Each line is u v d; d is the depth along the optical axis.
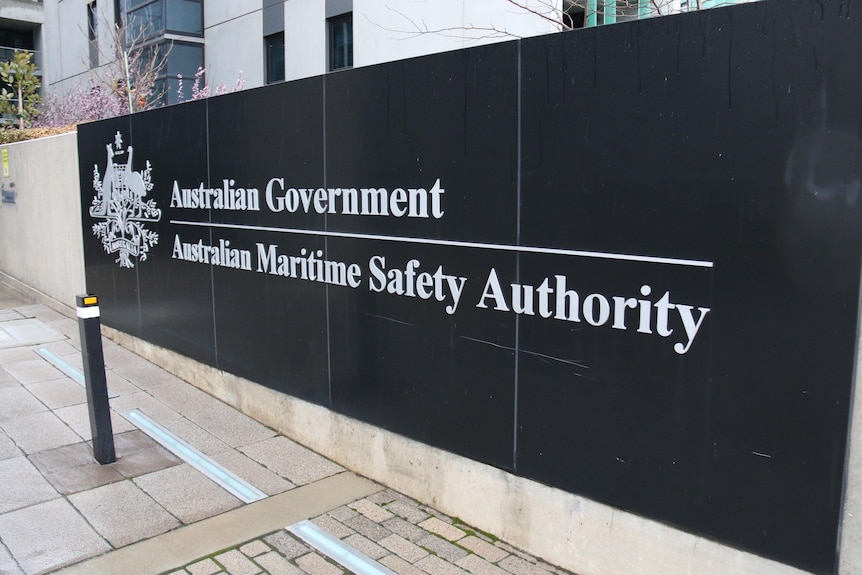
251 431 5.23
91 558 3.52
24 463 4.64
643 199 2.93
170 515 3.96
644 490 3.05
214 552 3.58
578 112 3.11
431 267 3.86
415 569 3.40
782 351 2.60
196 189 5.85
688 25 2.74
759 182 2.60
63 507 4.05
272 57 15.10
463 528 3.81
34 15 28.86
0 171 10.59
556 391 3.33
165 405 5.75
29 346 7.50
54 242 9.02
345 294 4.46
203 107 5.62
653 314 2.94
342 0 12.69
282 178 4.86
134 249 6.97
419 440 4.07
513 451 3.56
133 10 17.86
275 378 5.18
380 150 4.07
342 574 3.37
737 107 2.64
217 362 5.84
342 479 4.45
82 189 7.92
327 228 4.53
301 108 4.62
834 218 2.44
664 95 2.83
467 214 3.63
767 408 2.65
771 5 2.53
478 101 3.51
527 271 3.38
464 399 3.78
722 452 2.79
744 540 2.76
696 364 2.83
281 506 4.07
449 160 3.68
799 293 2.54
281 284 5.00
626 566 3.15
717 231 2.72
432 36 10.57
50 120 16.78
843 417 2.47
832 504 2.53
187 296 6.16
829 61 2.42
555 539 3.41
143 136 6.57
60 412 5.58
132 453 4.82
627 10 7.21
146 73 14.67
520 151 3.35
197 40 16.69
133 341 7.21
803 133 2.49
